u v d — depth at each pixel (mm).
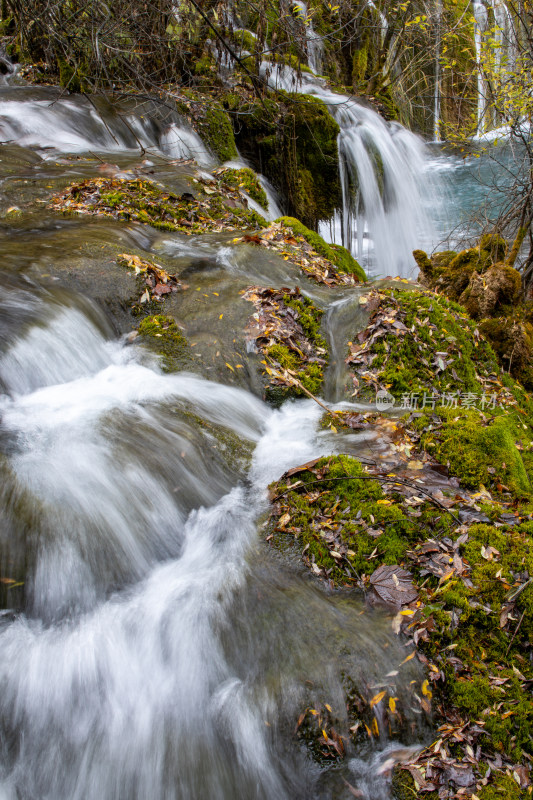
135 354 4879
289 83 13992
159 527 3627
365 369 5020
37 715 2844
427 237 13789
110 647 3051
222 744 2818
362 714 2799
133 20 8875
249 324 5191
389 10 14383
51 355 4543
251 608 3207
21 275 5168
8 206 6953
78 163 8781
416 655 2949
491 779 2566
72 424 3986
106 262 5547
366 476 3873
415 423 4453
